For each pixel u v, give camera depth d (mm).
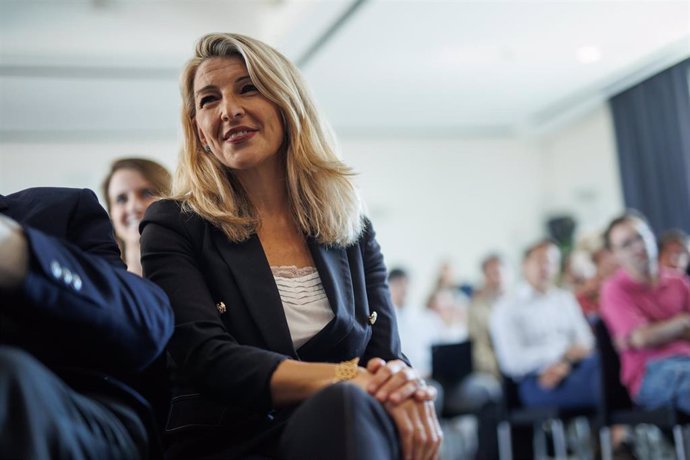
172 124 8086
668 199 6910
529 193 9328
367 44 6383
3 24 6184
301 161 1558
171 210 1482
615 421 3373
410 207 9000
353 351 1484
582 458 5055
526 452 4824
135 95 7234
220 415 1364
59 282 1022
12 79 6668
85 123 7852
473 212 9148
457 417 5188
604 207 8477
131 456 1102
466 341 5266
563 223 8633
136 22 6418
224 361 1278
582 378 4289
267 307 1416
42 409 905
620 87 7312
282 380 1246
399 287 6012
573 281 5848
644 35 6258
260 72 1532
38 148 7980
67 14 6285
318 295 1498
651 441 4676
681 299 3629
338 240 1552
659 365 3355
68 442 938
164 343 1193
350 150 8922
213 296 1434
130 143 8227
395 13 5793
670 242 4434
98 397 1136
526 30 6195
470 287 7602
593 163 8617
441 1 5598
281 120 1570
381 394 1191
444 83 7477
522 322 4922
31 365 919
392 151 9047
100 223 1353
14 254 984
